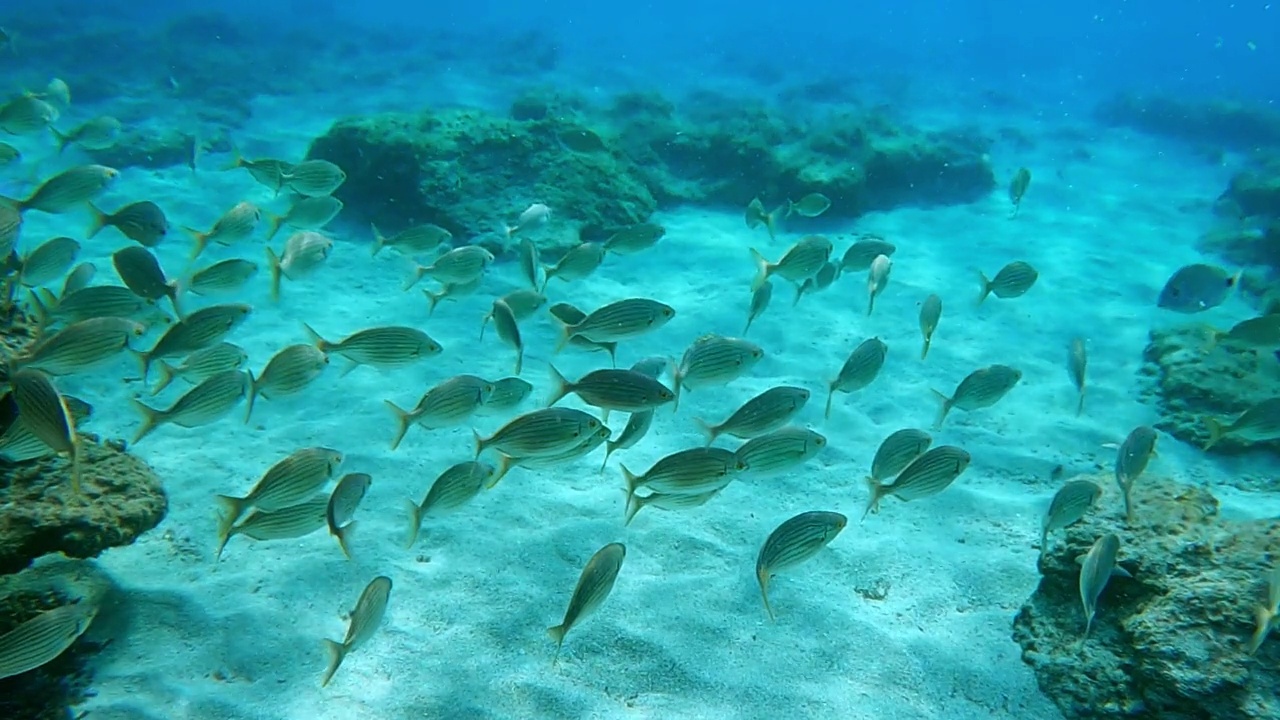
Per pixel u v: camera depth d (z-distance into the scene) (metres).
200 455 2.15
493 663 1.56
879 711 1.49
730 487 2.16
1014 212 4.75
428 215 3.91
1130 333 3.26
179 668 1.50
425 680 1.51
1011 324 3.34
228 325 1.89
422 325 3.07
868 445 2.39
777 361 2.90
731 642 1.63
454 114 4.30
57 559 1.65
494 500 2.05
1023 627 1.64
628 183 4.38
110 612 1.59
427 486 2.09
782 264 2.39
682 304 3.41
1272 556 1.42
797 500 2.11
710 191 4.89
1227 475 2.29
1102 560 1.34
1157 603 1.42
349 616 1.66
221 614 1.62
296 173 2.79
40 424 1.24
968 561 1.89
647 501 1.49
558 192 4.09
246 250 3.70
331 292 3.34
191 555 1.77
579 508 2.03
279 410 2.41
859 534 1.97
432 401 1.67
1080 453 2.38
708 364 1.75
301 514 1.50
